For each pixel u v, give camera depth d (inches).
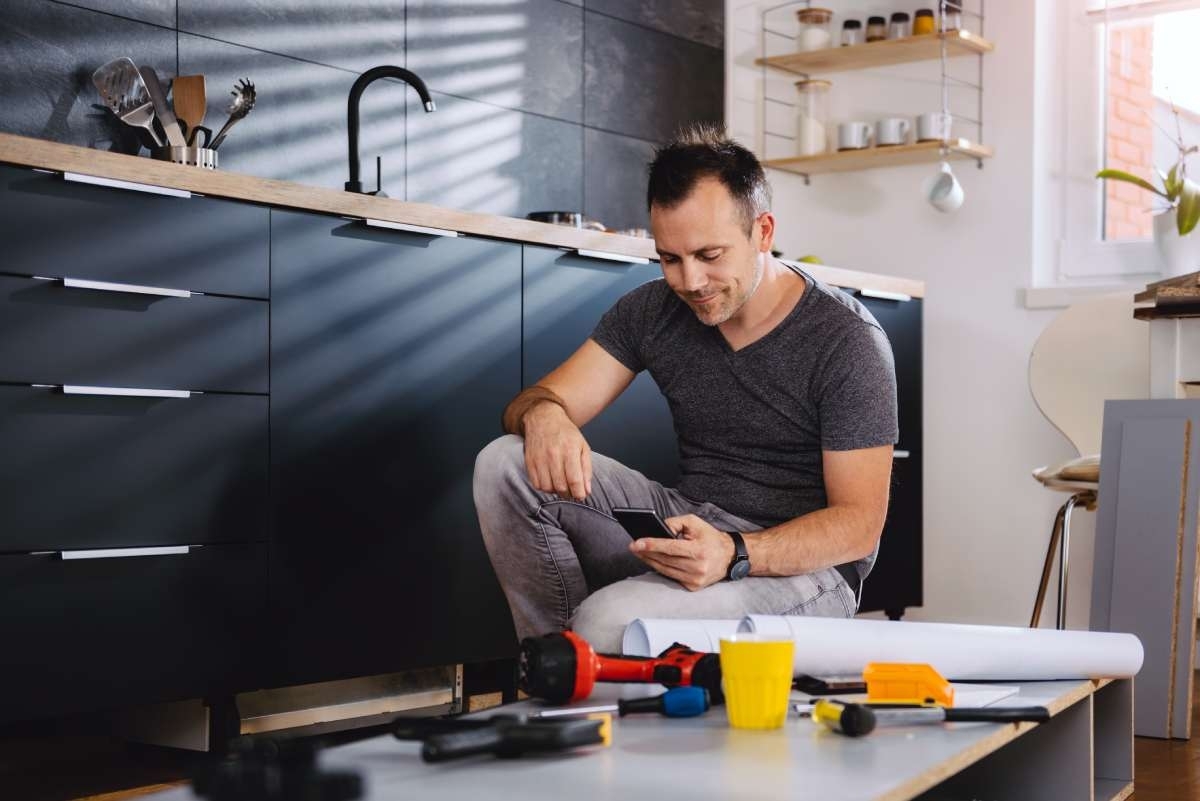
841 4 162.2
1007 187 153.2
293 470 91.6
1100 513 104.8
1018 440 151.3
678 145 70.8
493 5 137.3
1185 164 149.9
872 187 161.0
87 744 94.0
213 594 86.6
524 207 140.8
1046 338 135.0
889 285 140.8
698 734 42.9
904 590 142.9
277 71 117.5
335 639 94.0
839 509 69.9
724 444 78.1
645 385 118.0
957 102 156.4
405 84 128.3
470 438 103.7
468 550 103.6
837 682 51.0
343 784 33.9
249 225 88.7
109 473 81.0
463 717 44.2
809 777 36.6
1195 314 105.2
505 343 106.4
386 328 97.5
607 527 77.0
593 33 149.2
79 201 79.7
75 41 103.3
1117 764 65.3
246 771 34.1
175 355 84.5
